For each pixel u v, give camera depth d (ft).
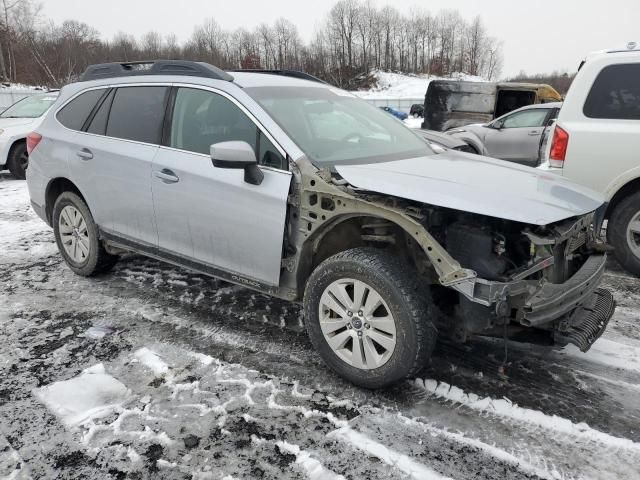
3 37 163.43
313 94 13.10
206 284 15.23
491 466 8.00
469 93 52.21
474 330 9.11
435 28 280.92
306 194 10.24
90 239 15.06
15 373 10.59
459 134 35.01
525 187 10.02
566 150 16.33
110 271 16.22
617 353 11.29
